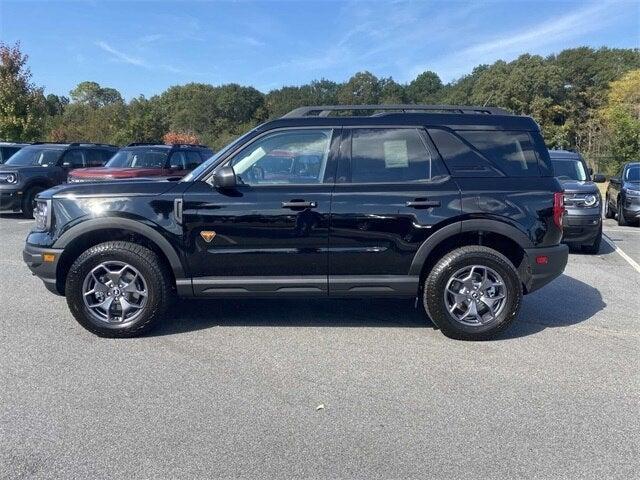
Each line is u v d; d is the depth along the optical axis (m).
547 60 66.12
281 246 4.82
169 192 4.83
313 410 3.66
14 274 7.40
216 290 4.91
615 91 50.50
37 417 3.53
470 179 4.91
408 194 4.82
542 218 4.89
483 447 3.22
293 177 4.91
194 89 90.50
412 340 5.00
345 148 4.92
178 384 4.03
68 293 4.88
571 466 3.04
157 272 4.87
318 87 95.31
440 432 3.39
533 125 5.08
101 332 4.94
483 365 4.43
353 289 4.93
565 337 5.12
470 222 4.84
